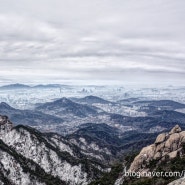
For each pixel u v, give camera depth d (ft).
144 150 538.88
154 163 508.12
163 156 510.99
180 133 533.55
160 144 535.60
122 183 523.70
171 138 528.63
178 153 501.97
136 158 533.55
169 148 521.65
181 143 519.19
